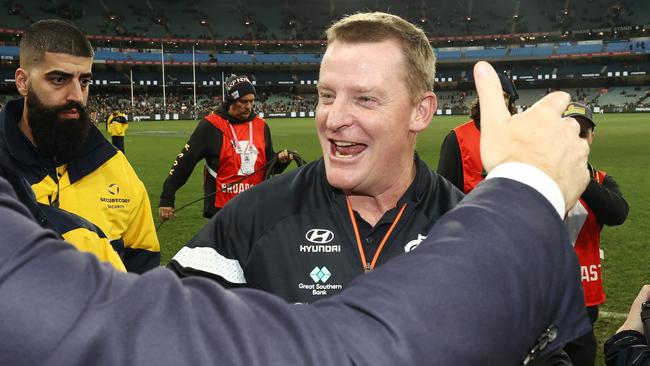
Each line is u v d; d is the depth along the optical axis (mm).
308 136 30531
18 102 2859
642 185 12977
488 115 690
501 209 592
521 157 642
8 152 2795
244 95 5566
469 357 525
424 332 519
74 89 2807
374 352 512
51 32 2766
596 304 3701
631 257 7332
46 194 2910
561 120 673
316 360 507
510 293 547
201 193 12625
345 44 1454
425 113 1593
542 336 611
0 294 480
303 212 1719
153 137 30484
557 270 593
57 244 537
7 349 471
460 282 538
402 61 1452
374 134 1481
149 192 12852
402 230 1699
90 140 3123
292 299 1659
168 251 7852
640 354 1660
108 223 3182
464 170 4508
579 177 652
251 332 516
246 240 1727
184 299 525
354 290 571
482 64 732
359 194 1700
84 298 499
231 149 5680
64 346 475
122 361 485
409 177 1722
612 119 44344
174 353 492
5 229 514
